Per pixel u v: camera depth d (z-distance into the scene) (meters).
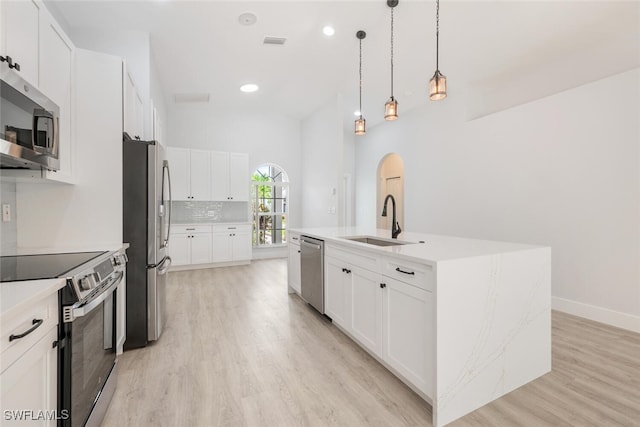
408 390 1.86
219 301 3.59
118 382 1.93
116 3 2.73
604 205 2.94
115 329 1.85
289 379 1.98
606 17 2.73
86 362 1.35
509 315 1.85
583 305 3.10
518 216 3.72
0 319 0.80
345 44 3.41
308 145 6.25
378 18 2.94
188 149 5.31
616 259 2.87
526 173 3.63
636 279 2.74
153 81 3.64
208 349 2.39
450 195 4.75
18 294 0.98
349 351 2.36
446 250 1.94
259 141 6.27
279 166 6.45
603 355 2.29
